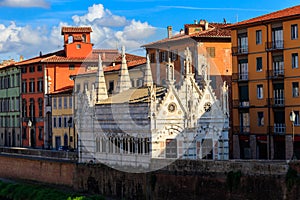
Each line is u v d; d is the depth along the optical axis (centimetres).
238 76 9162
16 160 10362
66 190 8756
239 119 9162
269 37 8706
